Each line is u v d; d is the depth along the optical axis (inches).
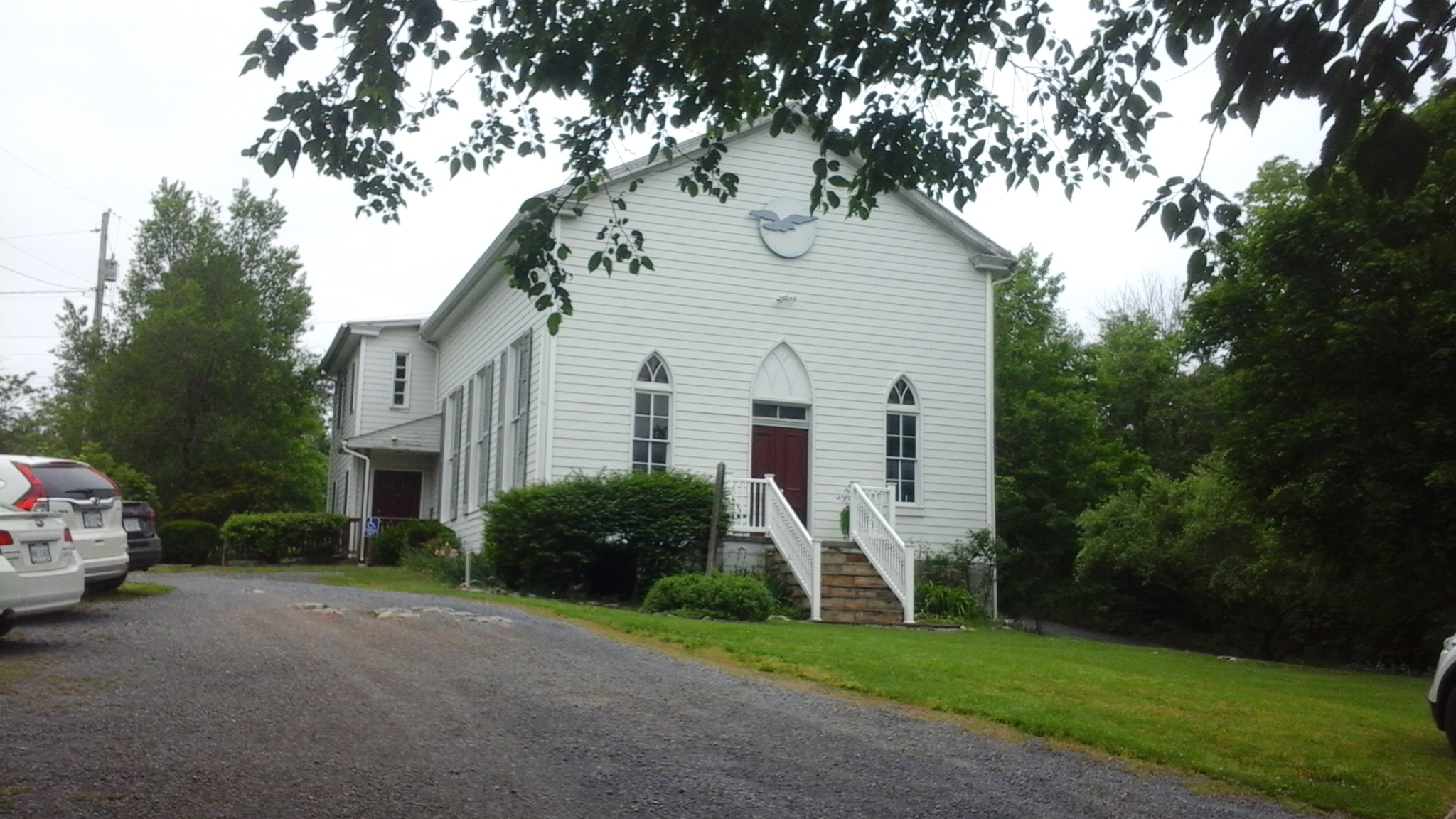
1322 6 226.2
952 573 914.7
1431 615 847.7
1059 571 1362.0
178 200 1565.0
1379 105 237.9
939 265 957.2
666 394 872.9
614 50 327.0
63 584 451.8
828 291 920.9
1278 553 904.3
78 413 1464.1
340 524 1156.5
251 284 1544.0
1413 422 670.5
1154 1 285.9
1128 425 1600.6
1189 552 1047.6
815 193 362.6
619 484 794.8
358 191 352.2
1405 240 674.8
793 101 350.9
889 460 927.0
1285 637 1130.0
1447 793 315.6
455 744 311.4
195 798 255.0
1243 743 364.2
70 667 391.2
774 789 283.7
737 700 391.9
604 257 358.9
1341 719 418.6
